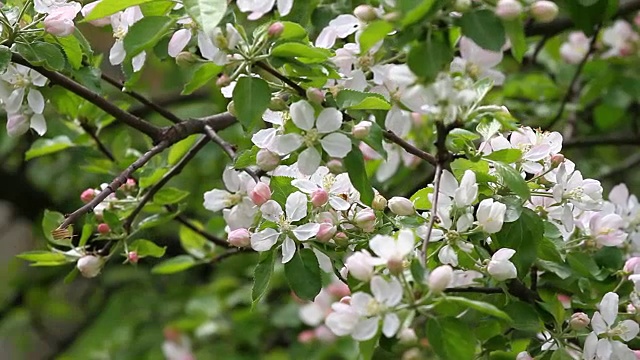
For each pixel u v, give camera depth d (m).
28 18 2.23
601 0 2.38
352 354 2.69
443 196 2.17
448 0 2.10
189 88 2.17
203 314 2.91
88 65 2.28
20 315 3.76
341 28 2.21
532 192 2.20
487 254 2.17
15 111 2.26
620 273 2.23
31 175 3.37
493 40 2.10
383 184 2.52
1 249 5.29
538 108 2.62
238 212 2.24
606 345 2.17
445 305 2.09
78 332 3.73
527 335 2.23
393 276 2.06
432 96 2.12
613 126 2.73
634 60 2.62
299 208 2.18
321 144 2.16
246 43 2.15
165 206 2.38
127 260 2.32
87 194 2.33
